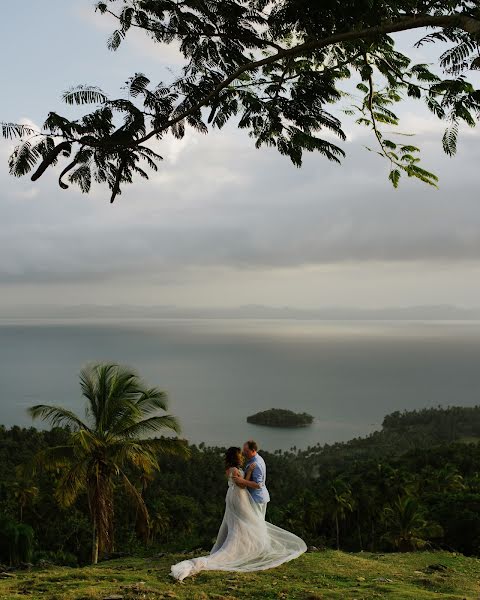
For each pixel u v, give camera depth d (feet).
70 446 53.67
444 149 12.35
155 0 12.25
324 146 13.07
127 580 21.03
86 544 130.82
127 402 52.49
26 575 22.86
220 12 12.19
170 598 17.95
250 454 24.00
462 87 11.77
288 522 144.87
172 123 12.12
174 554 27.12
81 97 10.78
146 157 11.89
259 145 13.61
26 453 233.96
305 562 23.52
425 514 81.66
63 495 52.60
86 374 54.03
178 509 178.60
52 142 10.78
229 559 22.49
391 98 14.74
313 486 291.79
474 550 67.56
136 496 54.70
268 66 13.82
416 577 22.41
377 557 27.61
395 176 14.96
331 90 13.11
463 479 171.01
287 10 11.89
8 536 79.46
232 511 23.52
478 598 19.13
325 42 12.15
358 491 160.56
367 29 11.76
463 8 11.16
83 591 18.67
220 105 13.14
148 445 54.24
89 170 11.78
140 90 11.79
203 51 12.98
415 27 11.38
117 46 13.08
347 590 19.51
